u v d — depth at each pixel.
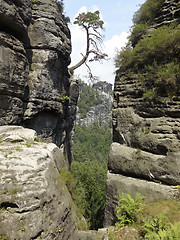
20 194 4.30
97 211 15.41
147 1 10.70
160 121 8.52
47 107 12.77
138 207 7.14
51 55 12.29
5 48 8.99
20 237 3.82
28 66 10.91
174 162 7.59
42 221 4.34
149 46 9.10
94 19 18.33
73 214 6.47
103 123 127.50
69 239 5.44
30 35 11.94
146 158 8.62
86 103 142.88
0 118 9.00
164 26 9.52
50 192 5.05
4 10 8.84
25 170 4.81
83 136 84.50
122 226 6.79
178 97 8.10
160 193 7.71
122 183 9.16
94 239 6.36
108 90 159.62
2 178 4.37
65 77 15.97
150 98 9.02
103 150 70.81
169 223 5.49
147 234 5.41
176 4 9.46
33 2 12.09
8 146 5.88
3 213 3.97
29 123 11.76
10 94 9.48
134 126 9.66
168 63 8.80
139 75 9.96
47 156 6.06
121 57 10.99
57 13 13.24
